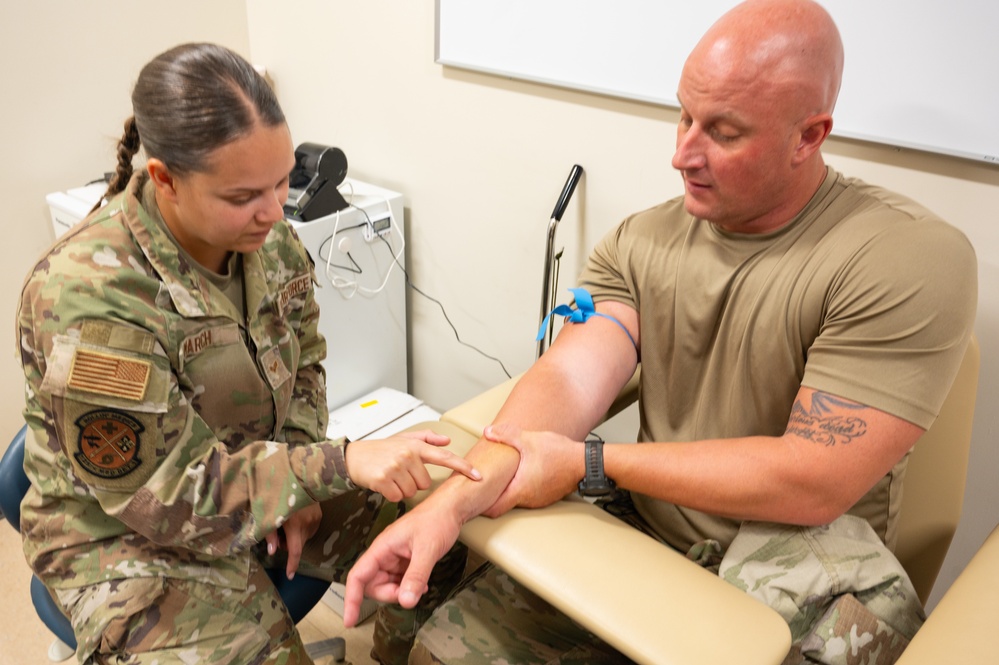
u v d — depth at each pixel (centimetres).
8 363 206
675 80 154
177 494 106
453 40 185
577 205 180
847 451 100
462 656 111
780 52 96
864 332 102
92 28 193
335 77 216
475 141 193
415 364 239
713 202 108
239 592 116
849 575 102
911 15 126
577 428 119
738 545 109
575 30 164
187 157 94
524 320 204
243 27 229
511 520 102
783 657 83
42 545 115
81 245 102
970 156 126
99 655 109
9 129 186
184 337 108
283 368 125
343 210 196
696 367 125
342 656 166
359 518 136
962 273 100
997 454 142
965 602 91
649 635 84
